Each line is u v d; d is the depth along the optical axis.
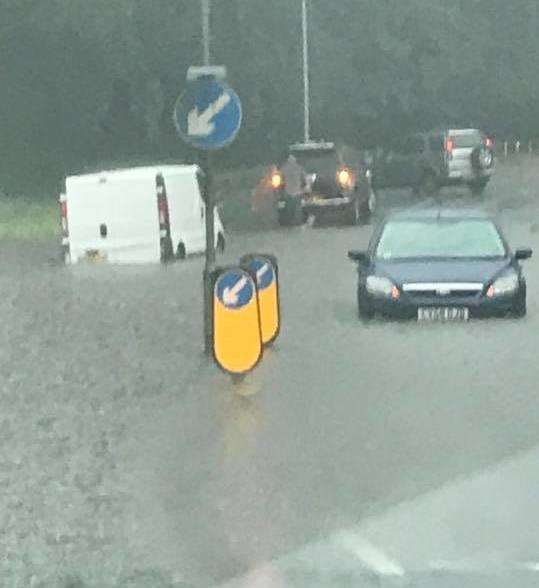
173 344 25.58
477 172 72.00
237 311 20.98
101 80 80.81
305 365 22.75
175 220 45.16
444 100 120.94
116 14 78.50
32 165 79.12
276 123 97.75
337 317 29.05
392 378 21.30
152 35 82.00
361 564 11.41
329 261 42.12
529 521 12.80
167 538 12.44
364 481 14.53
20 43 78.94
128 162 83.25
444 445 16.34
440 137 72.12
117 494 14.25
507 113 131.50
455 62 120.94
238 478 14.80
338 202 58.09
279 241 50.81
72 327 28.30
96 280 38.44
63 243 45.09
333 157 58.66
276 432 17.30
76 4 77.56
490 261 28.58
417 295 27.91
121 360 23.77
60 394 20.59
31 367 23.25
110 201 44.69
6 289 36.22
